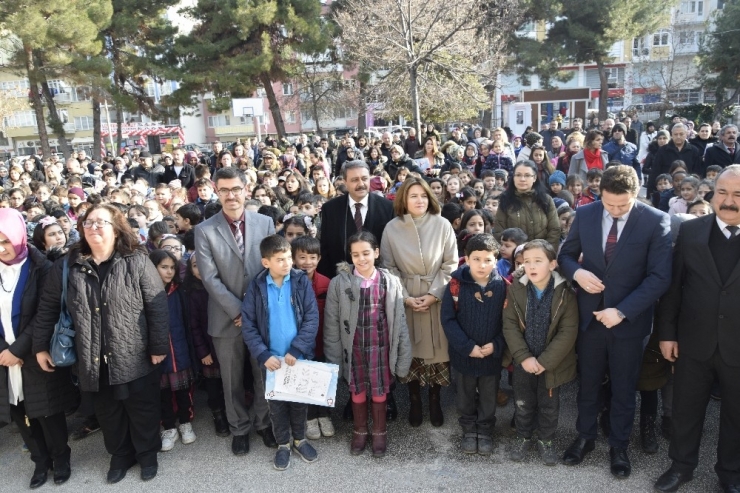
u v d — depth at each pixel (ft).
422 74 41.24
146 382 10.76
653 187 25.82
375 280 11.41
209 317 11.58
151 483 10.77
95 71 71.51
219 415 12.60
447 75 45.42
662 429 11.52
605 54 92.79
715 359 9.24
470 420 11.57
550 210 14.87
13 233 10.44
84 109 144.36
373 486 10.31
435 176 25.11
